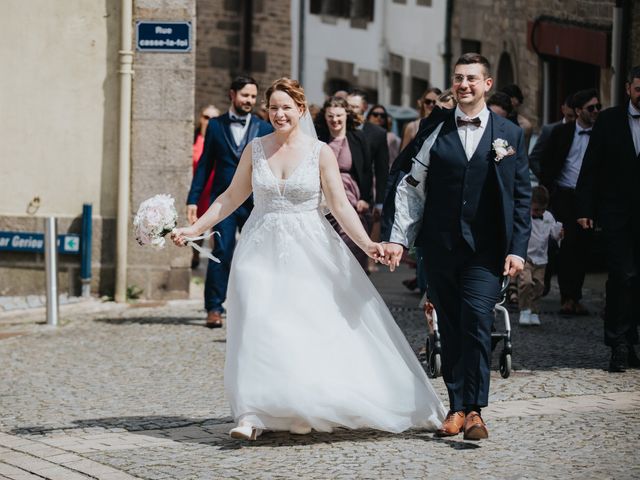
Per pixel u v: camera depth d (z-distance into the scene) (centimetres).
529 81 2583
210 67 3781
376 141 1502
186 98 1652
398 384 923
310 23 3672
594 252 1864
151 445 929
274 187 924
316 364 896
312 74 3688
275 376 890
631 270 1184
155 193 1661
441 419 948
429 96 1694
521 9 2611
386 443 909
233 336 916
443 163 908
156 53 1645
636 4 1967
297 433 934
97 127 1658
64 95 1655
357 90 1647
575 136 1550
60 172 1664
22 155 1664
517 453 876
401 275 1956
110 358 1310
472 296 904
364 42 3481
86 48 1648
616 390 1104
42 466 880
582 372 1189
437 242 913
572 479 809
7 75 1652
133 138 1656
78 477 849
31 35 1647
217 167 1445
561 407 1030
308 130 1020
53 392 1153
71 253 1664
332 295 918
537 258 1455
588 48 2189
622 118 1191
